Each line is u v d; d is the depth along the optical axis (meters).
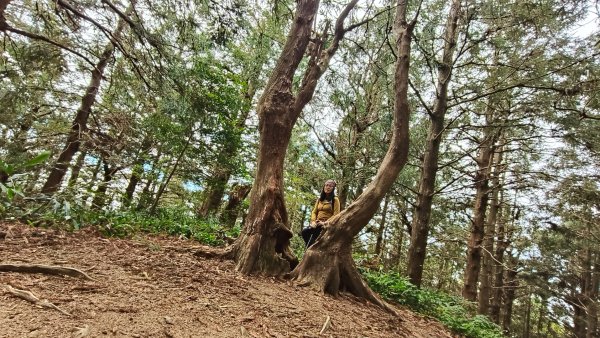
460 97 9.08
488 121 10.38
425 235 8.91
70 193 5.00
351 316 3.87
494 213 13.34
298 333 2.88
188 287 3.21
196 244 5.84
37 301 2.20
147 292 2.84
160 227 6.85
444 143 11.79
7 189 3.71
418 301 6.50
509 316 19.59
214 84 9.59
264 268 4.56
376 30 8.12
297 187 13.36
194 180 11.59
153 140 11.26
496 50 9.34
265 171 5.03
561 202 10.47
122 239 4.75
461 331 5.87
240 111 11.88
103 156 10.70
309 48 6.01
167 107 8.34
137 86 9.32
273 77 5.30
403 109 5.34
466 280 11.23
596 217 10.79
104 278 2.93
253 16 7.62
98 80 10.73
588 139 8.05
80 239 4.20
